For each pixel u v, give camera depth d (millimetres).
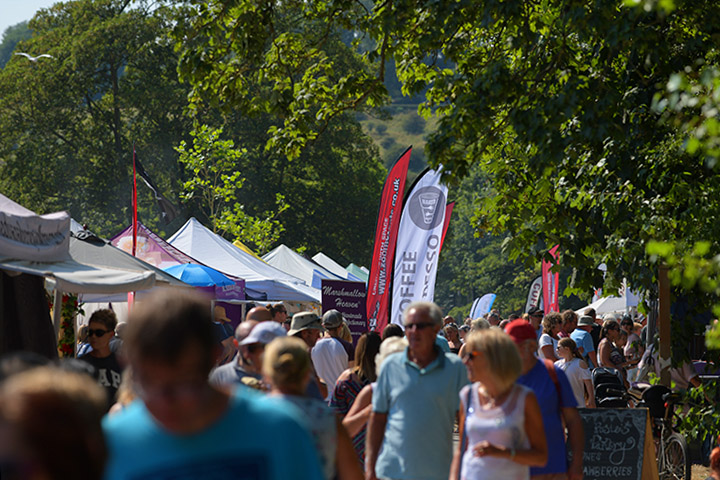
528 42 16562
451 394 9273
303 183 93625
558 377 9672
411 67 18984
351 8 19609
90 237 16578
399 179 20594
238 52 18891
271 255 43062
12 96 86938
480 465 7910
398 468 9117
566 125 17250
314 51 19750
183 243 34406
